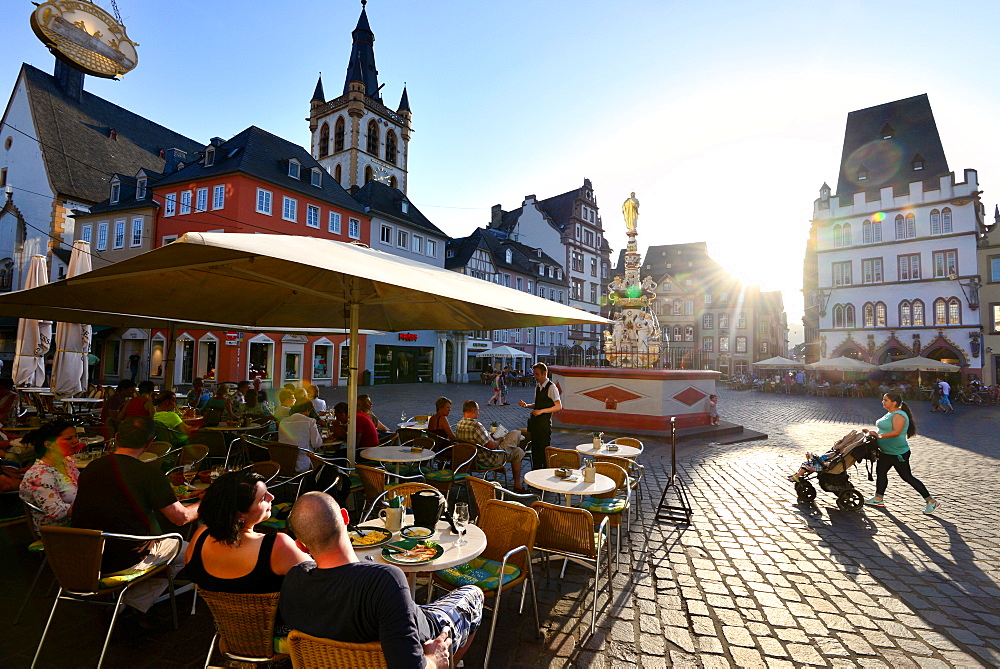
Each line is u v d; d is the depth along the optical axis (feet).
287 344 96.89
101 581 10.18
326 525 6.91
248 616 8.04
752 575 15.49
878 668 10.82
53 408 37.35
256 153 94.94
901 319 128.26
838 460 22.62
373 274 11.16
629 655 11.14
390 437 27.81
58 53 31.42
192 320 27.53
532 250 181.68
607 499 17.49
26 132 111.14
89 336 36.17
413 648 6.40
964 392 98.48
